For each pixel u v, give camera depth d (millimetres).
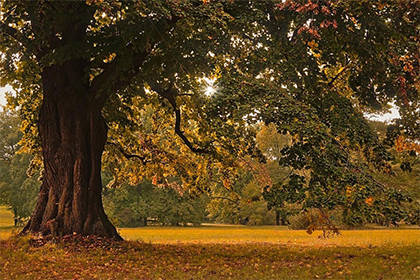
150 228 41750
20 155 44438
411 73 11992
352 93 12945
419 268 9117
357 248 13352
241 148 14102
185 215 46625
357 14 11062
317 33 10805
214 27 11055
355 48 11625
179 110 16656
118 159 20062
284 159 10766
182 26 11438
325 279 8180
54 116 13750
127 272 9109
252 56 12414
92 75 15203
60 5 11188
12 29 12656
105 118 16000
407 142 12242
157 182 20344
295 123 10297
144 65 12242
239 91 11023
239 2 12086
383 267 9297
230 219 49875
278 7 11688
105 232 13234
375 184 10227
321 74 12383
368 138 11242
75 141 13539
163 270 9328
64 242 12211
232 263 10305
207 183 19391
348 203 9875
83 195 13273
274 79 12250
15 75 13727
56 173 13547
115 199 45906
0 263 9641
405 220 9750
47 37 12422
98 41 11984
